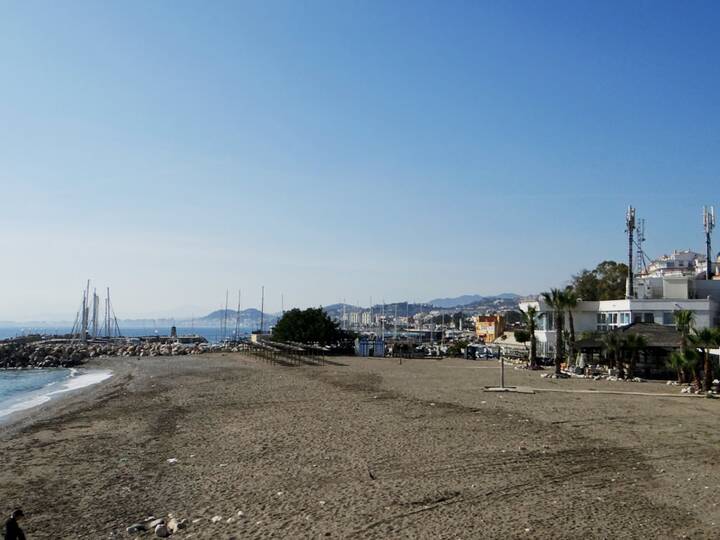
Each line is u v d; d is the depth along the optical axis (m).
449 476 16.45
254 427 24.92
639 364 51.69
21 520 13.55
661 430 23.62
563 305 54.97
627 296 69.19
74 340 143.00
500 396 35.69
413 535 11.84
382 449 20.08
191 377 53.31
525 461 18.17
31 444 22.91
